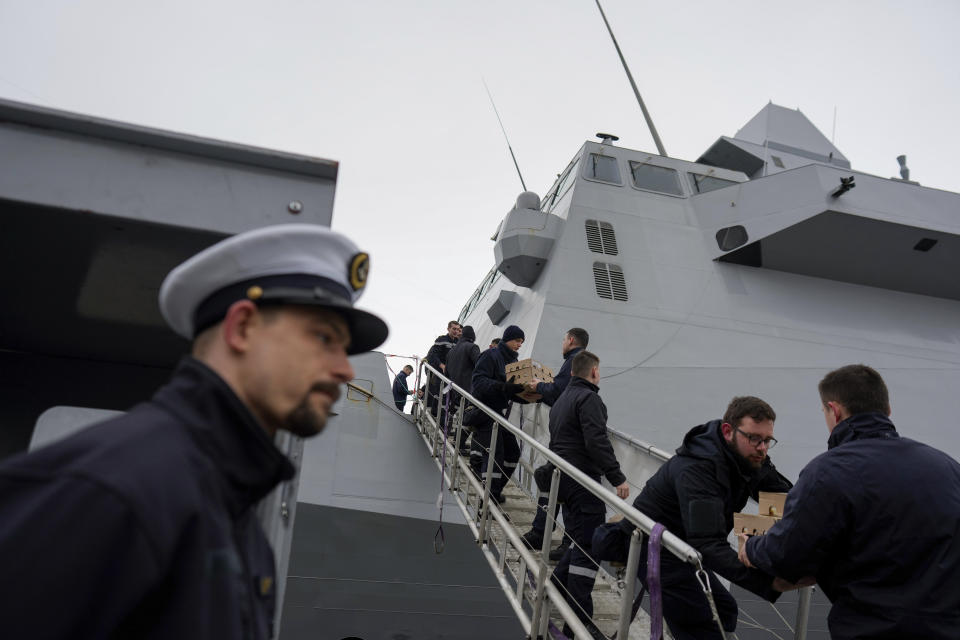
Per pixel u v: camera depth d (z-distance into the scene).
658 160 10.12
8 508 0.75
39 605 0.70
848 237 9.35
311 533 6.59
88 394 3.03
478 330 11.77
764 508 3.09
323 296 1.06
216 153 1.91
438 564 6.67
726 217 9.46
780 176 9.54
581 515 4.18
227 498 0.92
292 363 1.03
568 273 8.59
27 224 1.88
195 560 0.81
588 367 4.45
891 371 8.81
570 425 4.30
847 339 8.92
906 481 2.19
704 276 9.06
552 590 3.46
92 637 0.73
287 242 1.09
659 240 9.18
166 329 2.69
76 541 0.73
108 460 0.79
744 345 8.44
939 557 2.11
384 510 6.80
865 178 9.66
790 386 8.24
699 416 7.79
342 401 7.16
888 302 9.68
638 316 8.36
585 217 9.15
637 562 2.82
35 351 2.99
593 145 10.05
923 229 9.39
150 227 1.86
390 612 6.46
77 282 2.29
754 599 6.17
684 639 3.11
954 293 10.02
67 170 1.80
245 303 1.03
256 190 1.92
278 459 0.99
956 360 9.20
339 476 6.85
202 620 0.79
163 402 0.92
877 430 2.38
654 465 5.89
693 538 2.81
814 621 6.14
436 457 6.40
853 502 2.21
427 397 7.35
